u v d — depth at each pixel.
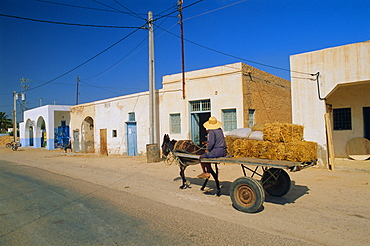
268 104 16.27
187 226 5.51
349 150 13.69
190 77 15.45
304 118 11.84
